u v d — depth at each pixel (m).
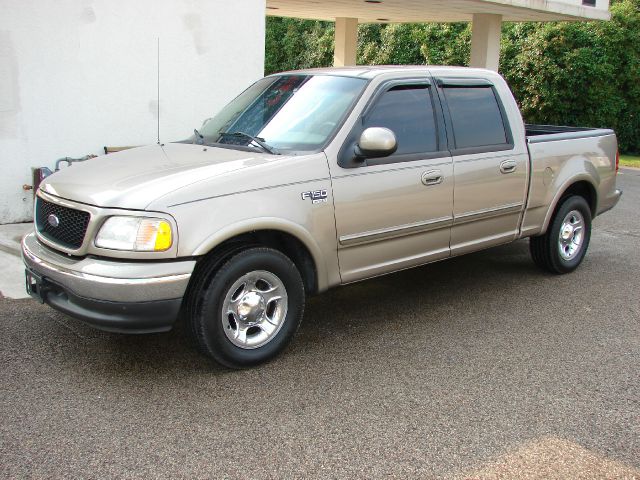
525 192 5.80
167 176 4.02
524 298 5.81
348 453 3.30
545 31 19.33
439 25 22.72
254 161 4.26
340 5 15.60
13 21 7.33
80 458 3.19
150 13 8.22
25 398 3.76
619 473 3.20
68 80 7.81
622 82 19.77
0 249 6.69
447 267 6.80
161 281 3.71
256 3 9.02
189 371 4.17
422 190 4.89
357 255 4.65
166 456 3.23
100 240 3.76
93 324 3.79
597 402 3.91
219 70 8.90
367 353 4.54
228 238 3.92
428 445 3.40
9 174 7.64
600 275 6.60
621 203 10.97
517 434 3.53
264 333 4.27
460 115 5.32
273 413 3.68
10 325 4.80
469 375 4.23
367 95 4.72
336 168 4.43
